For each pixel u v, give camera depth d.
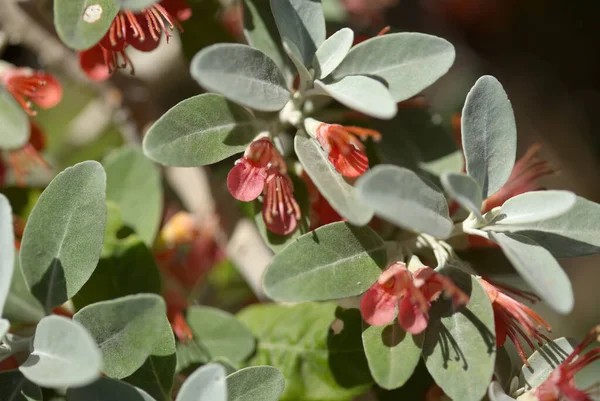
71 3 0.39
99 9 0.39
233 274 0.52
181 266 0.50
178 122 0.40
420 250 0.42
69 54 0.50
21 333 0.41
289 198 0.41
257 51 0.40
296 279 0.40
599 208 0.41
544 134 0.85
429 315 0.40
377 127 0.45
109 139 0.54
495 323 0.41
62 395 0.42
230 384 0.39
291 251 0.40
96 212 0.39
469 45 0.87
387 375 0.39
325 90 0.40
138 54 0.51
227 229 0.50
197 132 0.40
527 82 0.88
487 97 0.40
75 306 0.42
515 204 0.40
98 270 0.43
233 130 0.41
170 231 0.48
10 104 0.43
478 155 0.40
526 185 0.44
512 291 0.43
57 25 0.39
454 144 0.45
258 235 0.50
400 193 0.38
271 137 0.41
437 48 0.41
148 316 0.38
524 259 0.39
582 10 0.89
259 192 0.40
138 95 0.51
